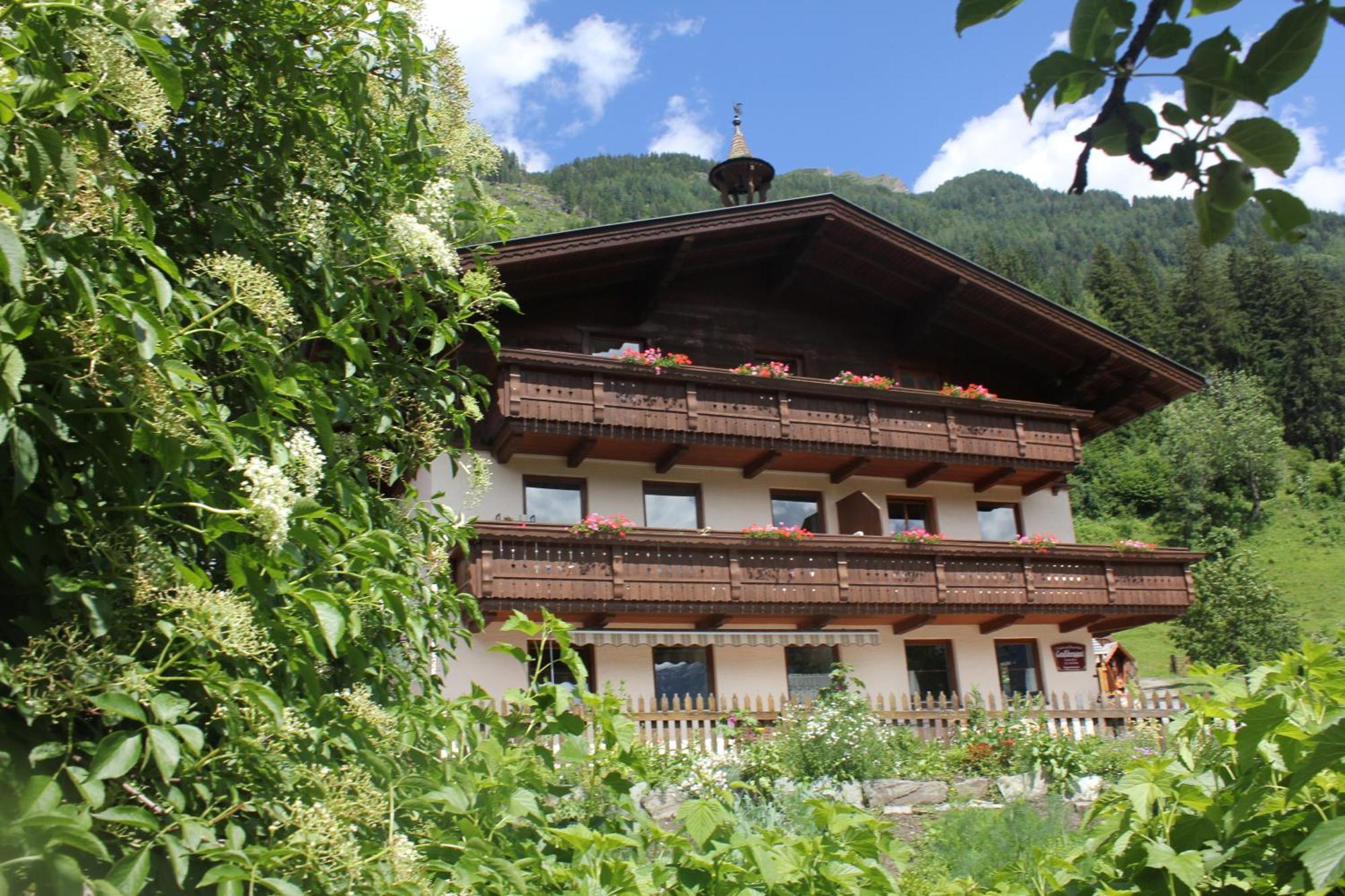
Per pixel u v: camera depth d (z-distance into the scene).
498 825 4.45
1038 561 22.50
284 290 5.17
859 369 23.64
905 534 21.33
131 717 3.30
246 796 3.88
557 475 20.34
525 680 18.45
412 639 4.63
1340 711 3.40
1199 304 99.44
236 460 3.69
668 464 20.58
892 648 22.33
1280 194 1.66
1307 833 3.37
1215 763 3.80
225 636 3.58
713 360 22.19
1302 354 93.38
